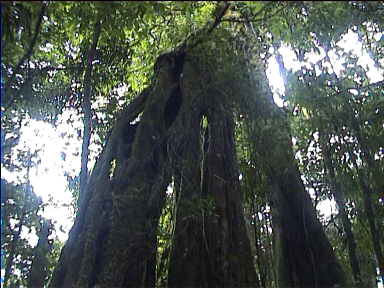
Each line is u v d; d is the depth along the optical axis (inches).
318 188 463.8
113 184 307.6
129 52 481.4
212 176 324.8
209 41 346.0
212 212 308.5
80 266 280.2
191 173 319.6
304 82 418.0
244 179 362.9
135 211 293.3
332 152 442.3
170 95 350.9
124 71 496.7
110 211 297.6
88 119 450.3
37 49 331.6
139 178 307.4
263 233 460.1
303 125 433.4
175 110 351.9
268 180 356.8
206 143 351.3
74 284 271.0
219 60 342.0
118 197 296.7
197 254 297.1
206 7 376.8
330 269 310.5
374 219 429.4
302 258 319.9
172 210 338.0
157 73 368.5
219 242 299.3
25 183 415.8
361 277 404.8
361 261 481.4
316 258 316.2
